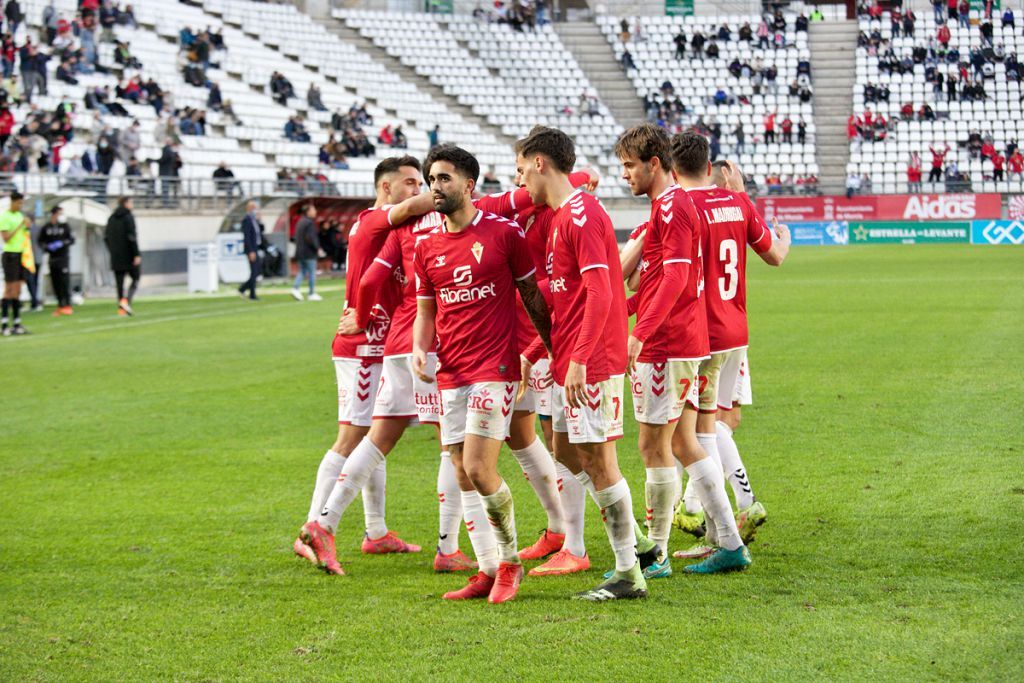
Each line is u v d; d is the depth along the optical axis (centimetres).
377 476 878
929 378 1612
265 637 678
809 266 4059
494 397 735
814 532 876
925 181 6016
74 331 2520
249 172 4591
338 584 792
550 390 881
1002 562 777
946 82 6394
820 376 1666
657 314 746
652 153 785
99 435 1360
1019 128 6206
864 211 5553
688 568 798
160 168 3875
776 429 1296
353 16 6356
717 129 6091
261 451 1260
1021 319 2302
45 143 3834
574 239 720
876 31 6575
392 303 875
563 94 6331
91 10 4534
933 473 1056
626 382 1798
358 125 5344
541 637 662
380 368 883
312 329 2516
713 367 830
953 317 2373
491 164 5803
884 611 684
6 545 895
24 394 1670
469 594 751
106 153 3809
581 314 737
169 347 2220
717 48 6525
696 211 777
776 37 6606
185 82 4891
